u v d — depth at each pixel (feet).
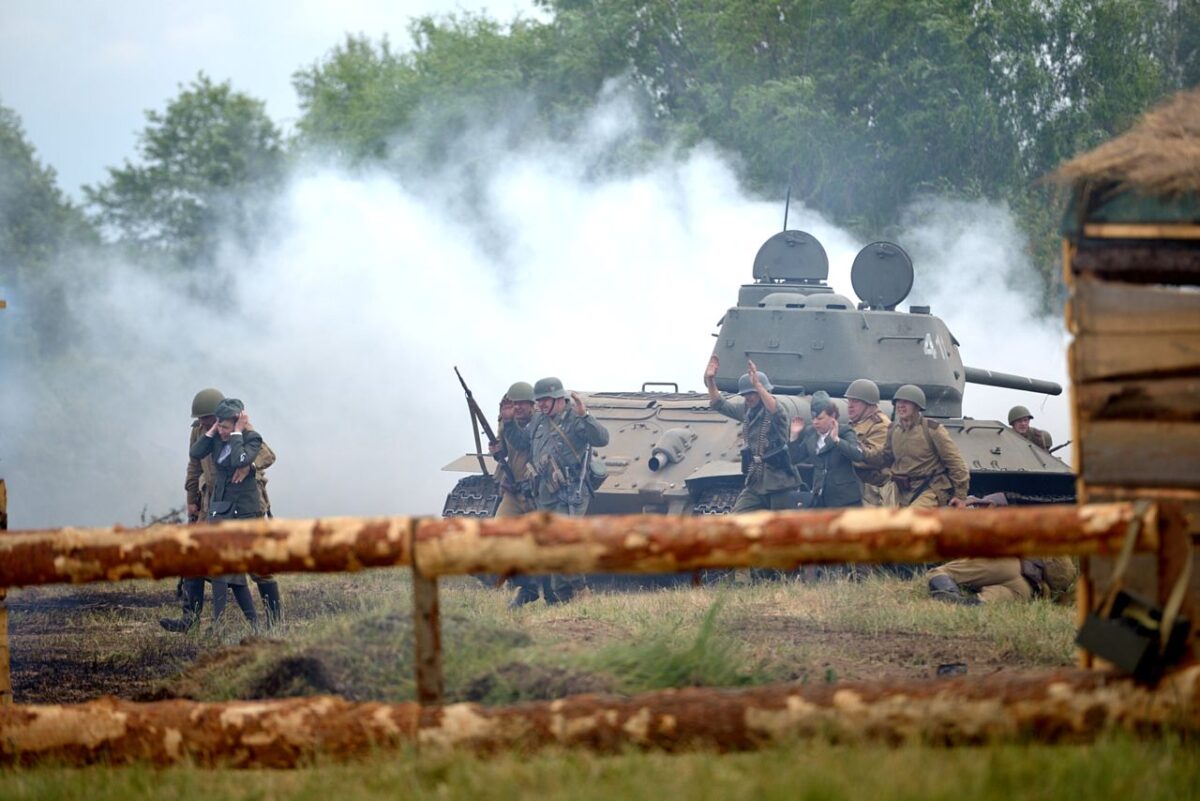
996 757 66.85
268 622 163.43
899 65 507.30
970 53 497.87
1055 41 502.79
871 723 72.69
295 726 77.05
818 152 506.89
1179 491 74.38
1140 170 75.05
